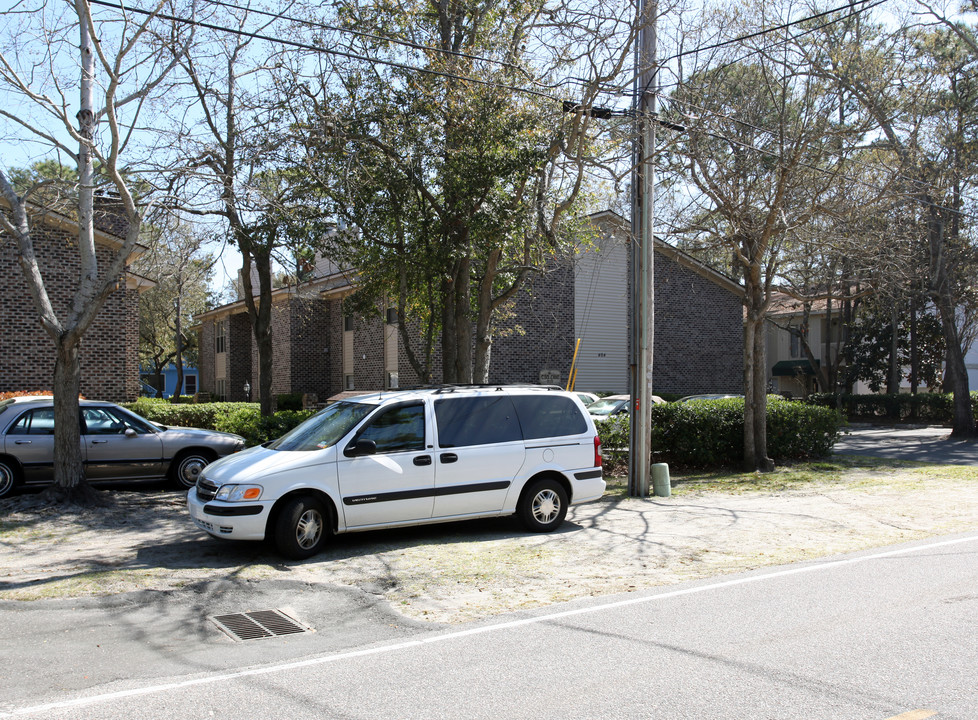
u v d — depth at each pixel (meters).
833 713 4.31
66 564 8.36
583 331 29.67
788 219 15.88
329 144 13.80
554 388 10.40
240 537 8.27
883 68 15.67
